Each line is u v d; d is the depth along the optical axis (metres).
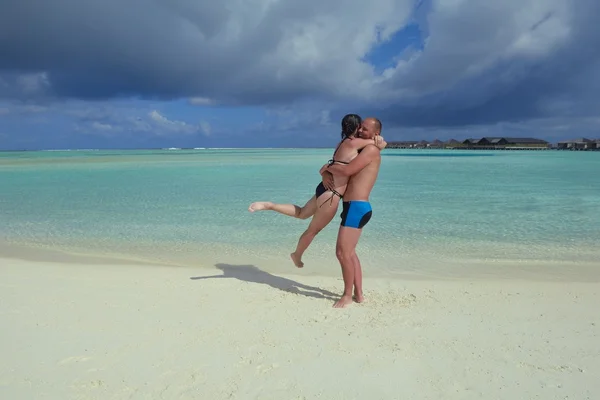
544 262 7.90
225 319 4.91
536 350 4.12
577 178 25.70
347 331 4.57
